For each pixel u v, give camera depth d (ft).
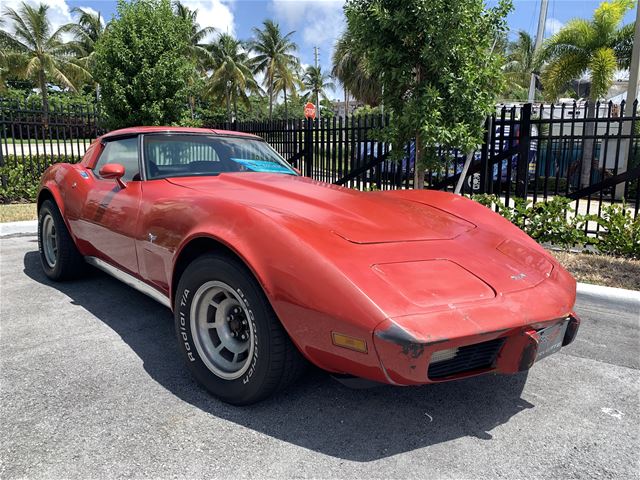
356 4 17.25
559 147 19.33
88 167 13.26
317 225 7.79
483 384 9.12
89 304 12.76
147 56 30.89
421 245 7.97
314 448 6.95
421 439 7.27
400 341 6.02
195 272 8.04
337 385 8.77
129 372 9.08
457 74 17.07
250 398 7.63
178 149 11.67
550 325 7.20
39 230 14.84
